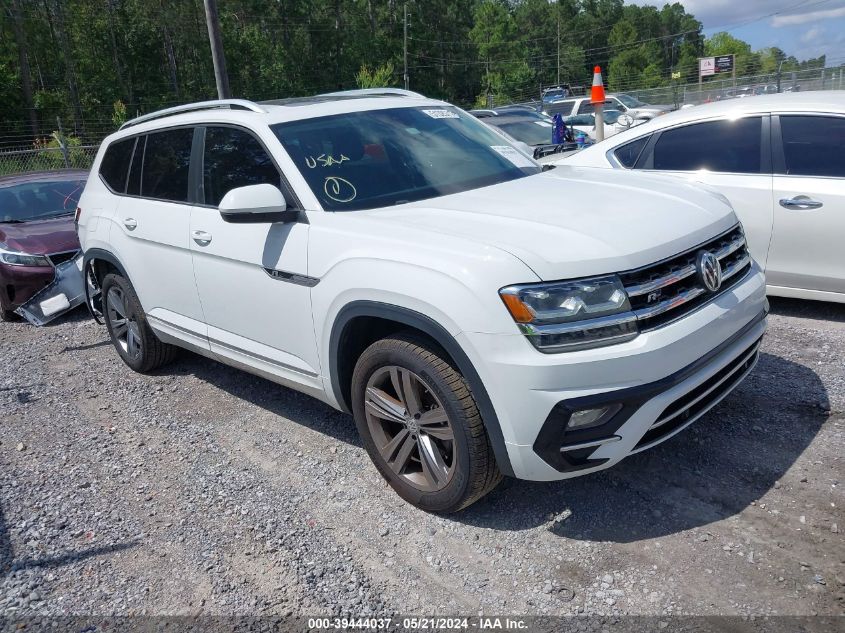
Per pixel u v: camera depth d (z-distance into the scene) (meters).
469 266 2.99
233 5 69.25
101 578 3.25
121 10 60.75
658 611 2.74
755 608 2.70
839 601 2.69
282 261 3.80
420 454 3.40
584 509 3.42
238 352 4.39
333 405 3.90
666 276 3.06
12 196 8.77
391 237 3.34
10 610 3.08
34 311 7.71
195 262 4.47
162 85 63.59
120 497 3.93
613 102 23.06
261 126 4.16
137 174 5.25
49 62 61.41
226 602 3.02
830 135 5.38
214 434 4.60
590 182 3.99
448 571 3.10
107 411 5.13
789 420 4.02
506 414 2.95
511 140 4.93
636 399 2.89
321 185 3.85
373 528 3.45
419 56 83.81
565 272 2.90
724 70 58.50
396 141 4.27
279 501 3.75
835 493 3.33
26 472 4.30
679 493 3.46
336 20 75.88
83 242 5.84
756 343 3.59
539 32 116.88
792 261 5.52
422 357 3.20
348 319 3.47
